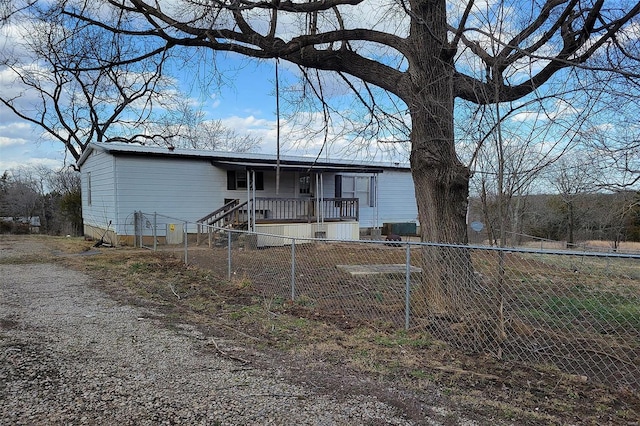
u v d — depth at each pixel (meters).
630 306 6.00
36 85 19.09
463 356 4.00
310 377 3.41
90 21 6.30
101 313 5.32
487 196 5.19
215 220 14.00
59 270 8.89
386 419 2.70
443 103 5.29
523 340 4.44
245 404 2.86
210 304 6.00
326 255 11.80
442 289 5.09
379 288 7.18
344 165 17.30
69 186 34.06
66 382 3.12
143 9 6.05
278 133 7.57
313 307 5.84
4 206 33.34
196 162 14.98
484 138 4.58
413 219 20.17
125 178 13.87
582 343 4.46
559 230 20.69
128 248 13.35
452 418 2.74
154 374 3.35
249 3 5.55
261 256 11.41
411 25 5.50
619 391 3.27
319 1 5.71
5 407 2.68
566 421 2.74
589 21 5.13
